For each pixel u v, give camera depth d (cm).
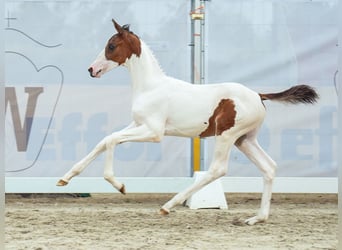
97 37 1362
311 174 1368
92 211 1213
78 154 1359
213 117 1062
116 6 1362
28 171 1356
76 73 1359
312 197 1522
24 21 1357
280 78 1369
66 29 1359
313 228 1012
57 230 969
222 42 1362
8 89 1355
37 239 887
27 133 1356
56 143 1357
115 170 1352
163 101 1071
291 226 1030
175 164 1355
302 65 1371
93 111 1359
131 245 842
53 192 1352
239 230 984
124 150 1352
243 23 1364
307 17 1370
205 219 1107
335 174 1370
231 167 1357
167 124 1080
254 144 1081
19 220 1076
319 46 1371
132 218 1111
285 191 1362
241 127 1053
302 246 849
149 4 1364
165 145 1355
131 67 1102
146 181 1346
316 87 1370
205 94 1068
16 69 1357
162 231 966
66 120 1357
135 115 1081
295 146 1366
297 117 1366
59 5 1357
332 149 1369
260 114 1063
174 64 1366
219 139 1052
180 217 1130
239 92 1056
